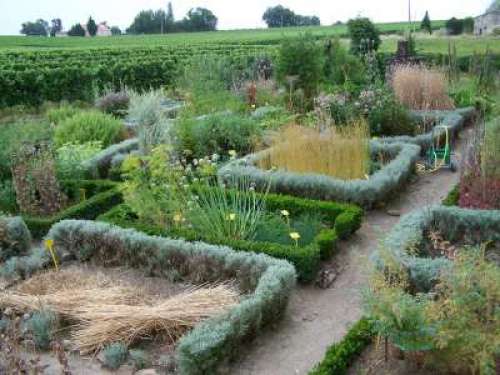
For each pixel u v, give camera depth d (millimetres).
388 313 3775
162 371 4238
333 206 6820
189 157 9594
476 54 17141
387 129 10812
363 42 19000
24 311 4930
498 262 5461
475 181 6809
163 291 5449
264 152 8586
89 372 4273
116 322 4570
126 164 6574
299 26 67688
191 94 13188
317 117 10219
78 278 5430
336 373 4062
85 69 19609
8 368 4059
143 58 22734
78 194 8258
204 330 4215
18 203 7684
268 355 4539
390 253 4570
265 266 5191
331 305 5293
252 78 16953
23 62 21156
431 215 6109
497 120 8531
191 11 69875
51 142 9273
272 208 7090
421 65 14414
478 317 3684
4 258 6348
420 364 4090
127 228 6184
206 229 6289
